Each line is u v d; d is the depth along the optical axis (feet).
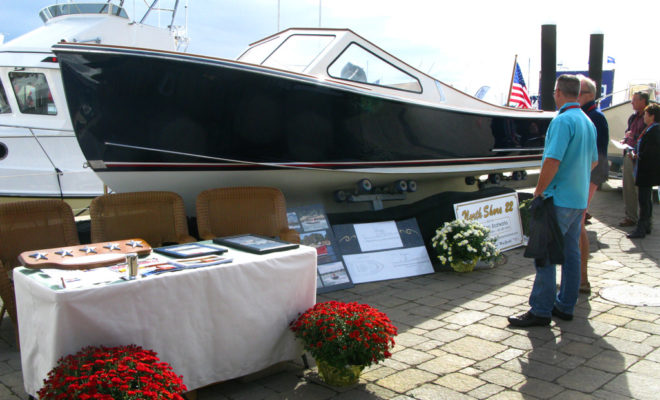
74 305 7.88
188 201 18.53
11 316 11.82
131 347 8.21
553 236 12.36
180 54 15.38
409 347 11.94
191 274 9.02
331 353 9.71
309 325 10.02
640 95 24.45
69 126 26.66
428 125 20.93
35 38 27.27
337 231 17.85
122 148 16.24
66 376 7.36
